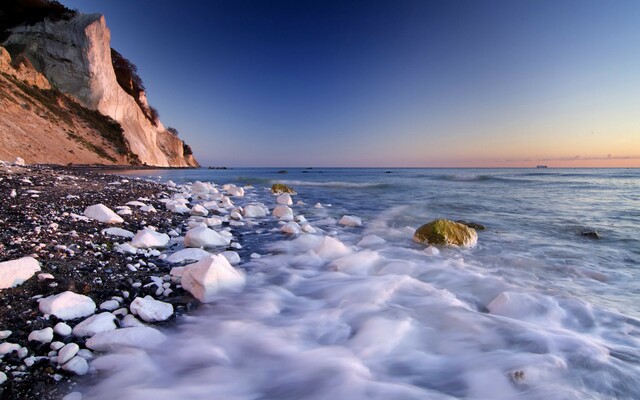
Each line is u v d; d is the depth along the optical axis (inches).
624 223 386.9
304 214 446.9
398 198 652.7
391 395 103.7
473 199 628.7
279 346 127.7
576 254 260.2
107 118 1985.7
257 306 158.9
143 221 307.3
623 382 108.4
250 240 285.3
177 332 132.7
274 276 203.0
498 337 134.5
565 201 593.6
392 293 176.6
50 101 1697.8
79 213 293.0
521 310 154.9
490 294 181.8
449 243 275.7
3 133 1192.8
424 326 143.7
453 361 121.0
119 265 188.5
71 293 134.3
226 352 122.5
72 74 1898.4
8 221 237.0
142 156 2134.6
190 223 313.4
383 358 122.9
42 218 256.1
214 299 160.7
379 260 233.3
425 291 180.1
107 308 138.5
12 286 142.9
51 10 1982.0
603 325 147.4
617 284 199.0
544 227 364.2
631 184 1046.4
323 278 201.6
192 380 107.3
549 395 103.1
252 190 800.3
